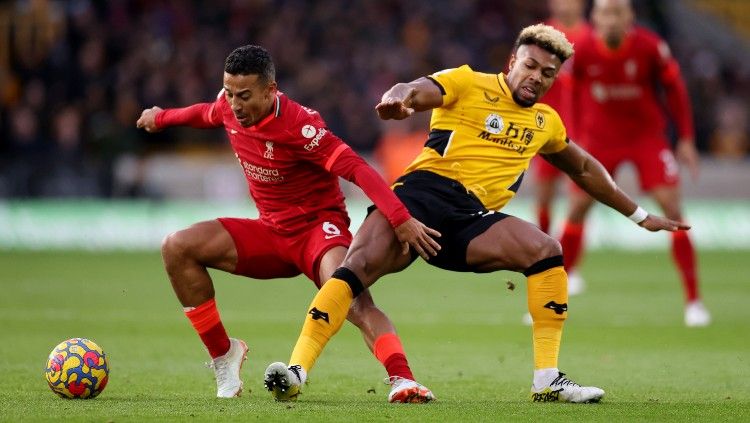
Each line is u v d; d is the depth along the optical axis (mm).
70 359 21453
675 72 38906
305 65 81875
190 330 35969
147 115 24219
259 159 22078
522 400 22328
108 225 72625
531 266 21500
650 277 56812
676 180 39281
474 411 19906
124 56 81438
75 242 72562
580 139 40812
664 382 25781
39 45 85438
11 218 72375
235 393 22375
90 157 73625
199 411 19719
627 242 74125
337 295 20766
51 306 43219
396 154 74562
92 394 21625
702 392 24078
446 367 28312
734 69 96625
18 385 23859
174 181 74250
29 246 72312
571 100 40656
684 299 46750
